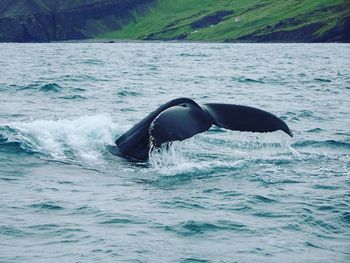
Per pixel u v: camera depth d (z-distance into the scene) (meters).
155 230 26.09
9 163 36.81
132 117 60.72
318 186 33.59
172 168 36.53
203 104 35.50
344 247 24.58
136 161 37.12
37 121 46.00
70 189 32.09
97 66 144.12
